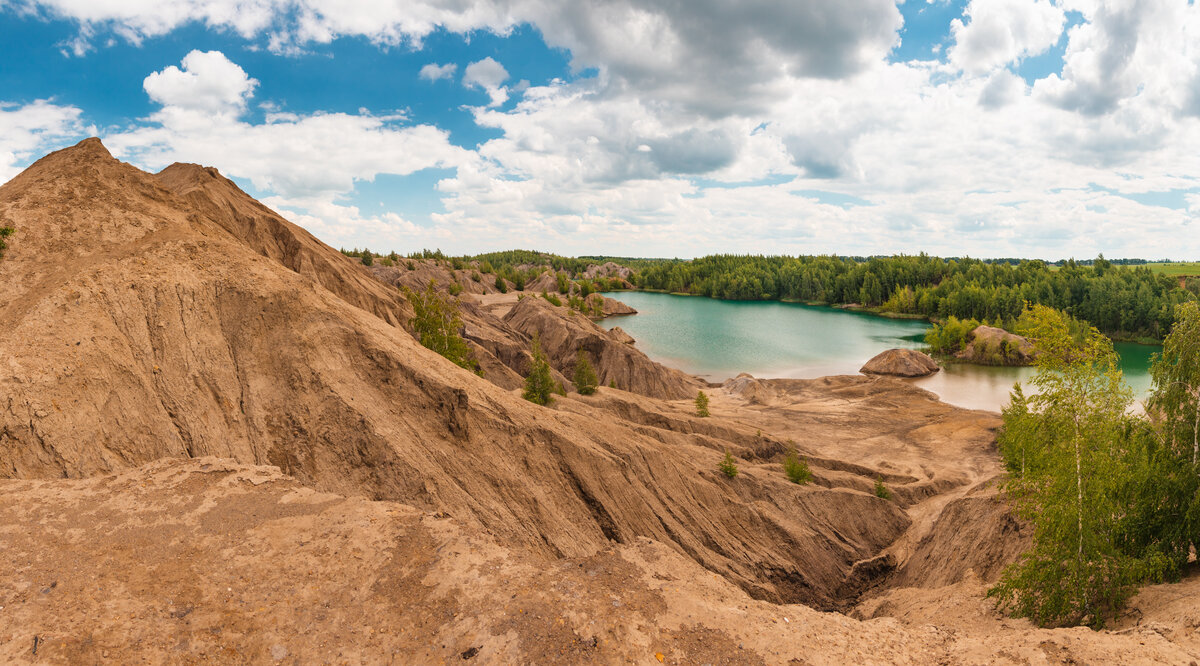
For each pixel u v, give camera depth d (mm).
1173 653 12312
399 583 14695
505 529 25531
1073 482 18469
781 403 74500
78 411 22062
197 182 49594
